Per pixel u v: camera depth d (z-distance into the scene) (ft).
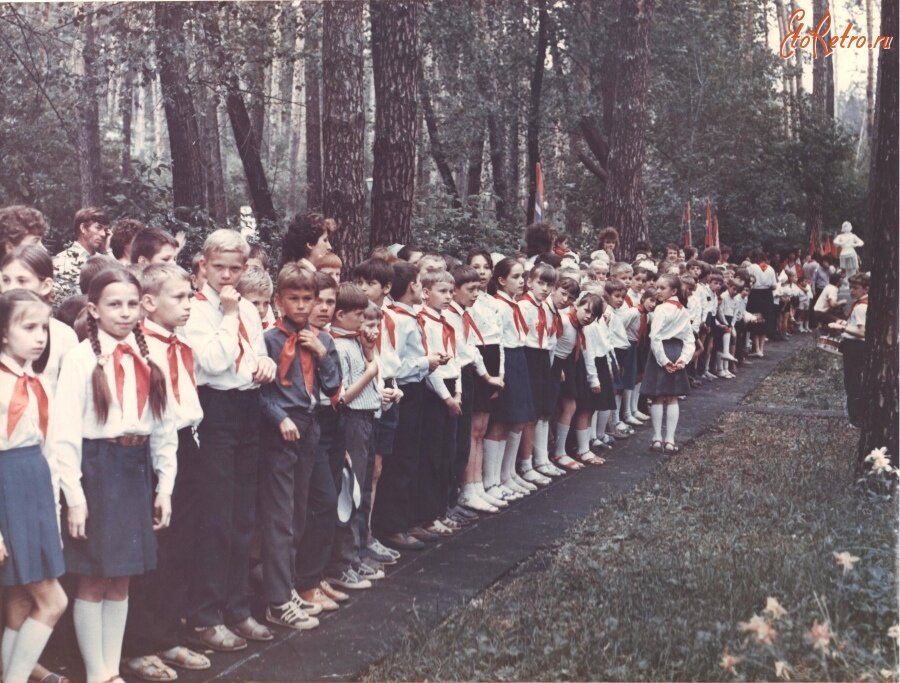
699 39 77.61
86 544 14.43
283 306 18.11
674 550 21.49
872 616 17.28
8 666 14.30
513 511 25.84
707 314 48.55
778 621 15.98
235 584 17.06
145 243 18.24
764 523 23.85
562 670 15.57
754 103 86.84
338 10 32.71
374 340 20.11
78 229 22.54
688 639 16.38
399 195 35.81
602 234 41.19
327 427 18.86
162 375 15.08
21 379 13.88
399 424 22.35
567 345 30.32
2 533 13.57
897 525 22.58
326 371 18.52
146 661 15.62
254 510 17.35
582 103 69.92
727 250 64.90
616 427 36.22
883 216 26.05
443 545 22.85
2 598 14.64
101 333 14.71
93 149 44.04
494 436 26.30
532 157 70.69
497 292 26.76
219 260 16.62
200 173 44.01
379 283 21.24
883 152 25.95
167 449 15.23
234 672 15.80
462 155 71.77
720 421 39.32
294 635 17.31
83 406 14.51
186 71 42.70
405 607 18.67
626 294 36.22
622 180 54.03
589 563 20.70
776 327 69.10
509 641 16.72
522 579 20.22
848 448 33.06
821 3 100.89
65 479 14.16
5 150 52.47
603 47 68.74
